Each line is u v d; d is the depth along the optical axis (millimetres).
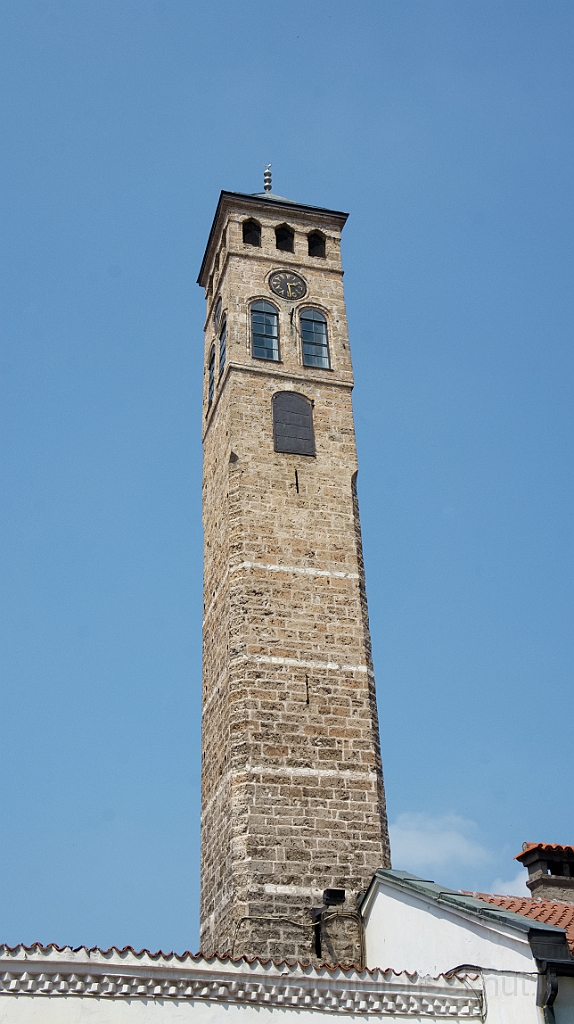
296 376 51781
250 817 40781
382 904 38344
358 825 41844
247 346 52062
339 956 38969
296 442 49812
